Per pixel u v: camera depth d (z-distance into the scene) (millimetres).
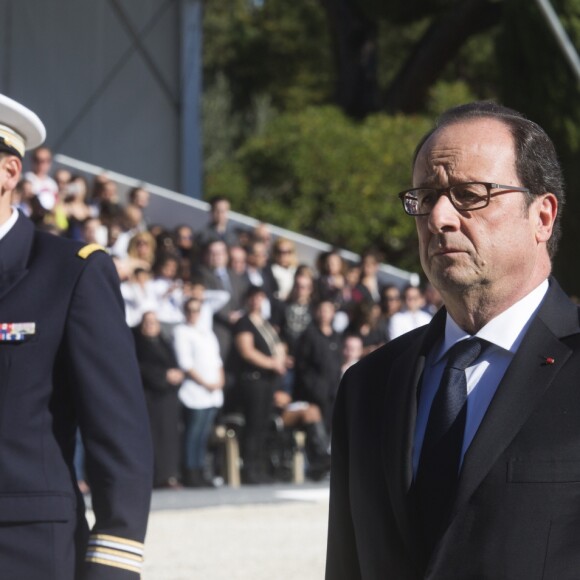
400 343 7324
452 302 6809
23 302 8070
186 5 45594
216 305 31938
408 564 6570
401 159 62844
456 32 66000
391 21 67062
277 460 32250
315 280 36312
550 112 50219
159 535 22984
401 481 6590
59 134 40812
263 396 31266
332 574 7320
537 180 6777
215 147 83562
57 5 40719
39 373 7945
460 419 6582
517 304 6742
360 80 68500
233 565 20094
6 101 8125
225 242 35812
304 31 93625
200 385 29719
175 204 39656
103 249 8398
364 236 62094
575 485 6113
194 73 46156
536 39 50438
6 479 7730
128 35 43531
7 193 8320
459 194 6707
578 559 6020
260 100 88188
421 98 69125
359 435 7043
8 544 7652
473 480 6250
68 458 8039
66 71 41188
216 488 30031
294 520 25141
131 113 43719
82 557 7996
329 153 62906
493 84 87938
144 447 7980
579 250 48625
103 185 34062
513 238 6668
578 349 6477
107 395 7910
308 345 32688
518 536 6117
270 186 65438
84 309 8047
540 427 6270
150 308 29641
